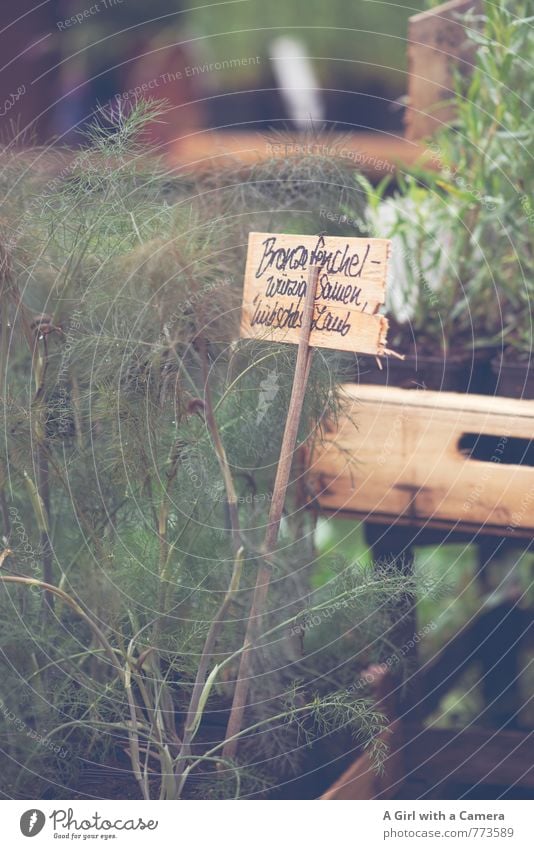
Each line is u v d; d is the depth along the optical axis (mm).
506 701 1678
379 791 1322
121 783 1132
